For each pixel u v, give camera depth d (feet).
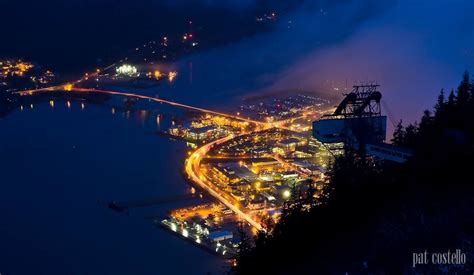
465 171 190.39
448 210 170.50
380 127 302.45
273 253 201.98
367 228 180.65
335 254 175.94
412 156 237.66
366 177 226.99
